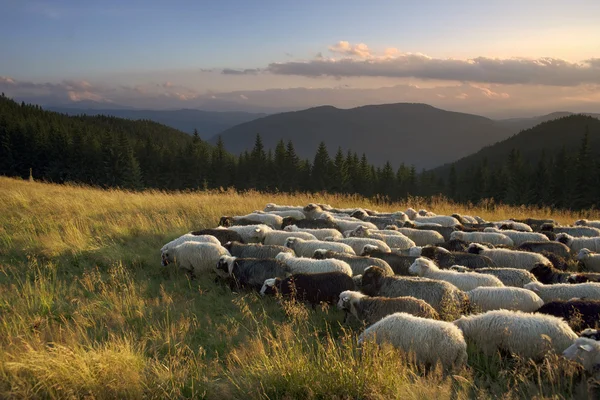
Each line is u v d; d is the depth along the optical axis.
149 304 8.59
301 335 7.57
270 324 8.13
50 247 11.27
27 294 8.41
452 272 9.73
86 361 5.73
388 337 6.58
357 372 5.52
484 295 8.35
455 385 5.82
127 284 9.73
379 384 5.30
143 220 14.99
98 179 74.62
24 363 5.60
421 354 6.30
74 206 16.19
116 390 5.38
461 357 6.20
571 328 7.18
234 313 8.57
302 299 8.99
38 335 6.82
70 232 12.27
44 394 5.30
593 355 5.81
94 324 7.52
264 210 19.67
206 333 7.63
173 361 6.29
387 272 10.30
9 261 10.70
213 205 19.00
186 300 9.08
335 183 73.56
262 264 10.03
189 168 75.69
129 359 5.95
